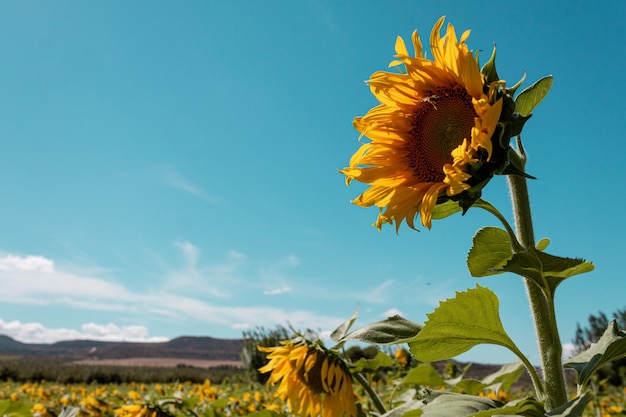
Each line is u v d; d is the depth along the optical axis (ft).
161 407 3.69
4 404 4.01
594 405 5.15
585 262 1.55
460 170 1.79
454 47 2.04
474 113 2.09
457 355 1.95
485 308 1.82
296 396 2.88
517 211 1.91
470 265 1.96
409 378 3.25
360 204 2.13
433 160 2.13
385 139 2.21
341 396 2.75
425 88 2.16
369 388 2.87
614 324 1.94
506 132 1.79
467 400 1.67
